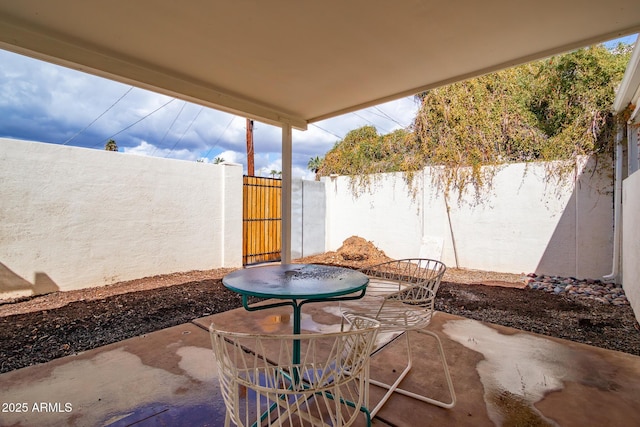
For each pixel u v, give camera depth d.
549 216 5.51
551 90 5.68
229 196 6.61
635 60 3.42
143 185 5.41
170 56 2.80
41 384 2.16
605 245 5.04
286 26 2.35
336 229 8.45
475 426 1.75
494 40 2.54
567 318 3.55
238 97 3.78
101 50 2.68
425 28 2.37
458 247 6.43
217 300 4.40
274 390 1.15
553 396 2.03
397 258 7.32
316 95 3.73
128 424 1.76
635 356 2.58
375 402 1.97
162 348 2.73
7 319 3.52
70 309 3.89
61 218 4.55
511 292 4.70
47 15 2.20
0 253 4.08
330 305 4.07
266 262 7.39
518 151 6.07
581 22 2.29
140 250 5.39
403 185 7.21
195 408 1.91
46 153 4.41
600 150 5.07
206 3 2.08
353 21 2.28
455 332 3.11
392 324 1.92
